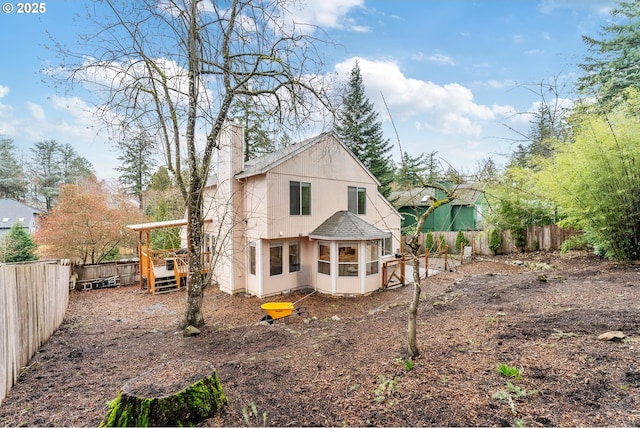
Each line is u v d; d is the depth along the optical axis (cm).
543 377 310
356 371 377
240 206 1180
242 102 800
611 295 608
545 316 512
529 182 1370
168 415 253
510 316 540
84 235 1378
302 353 470
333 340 530
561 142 1067
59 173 3388
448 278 1184
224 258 1195
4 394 366
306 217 1169
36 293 552
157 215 1884
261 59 766
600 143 841
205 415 271
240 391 336
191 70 712
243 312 937
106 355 546
